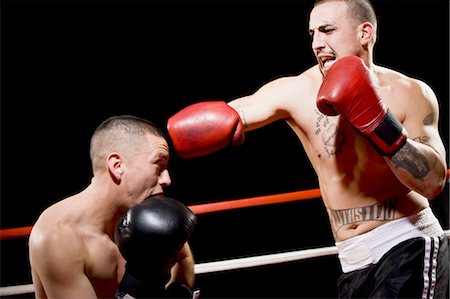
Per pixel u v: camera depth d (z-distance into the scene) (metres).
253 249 6.15
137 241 1.58
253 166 6.95
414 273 1.86
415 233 1.92
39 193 6.49
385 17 6.23
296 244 6.13
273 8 6.68
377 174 1.90
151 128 1.82
